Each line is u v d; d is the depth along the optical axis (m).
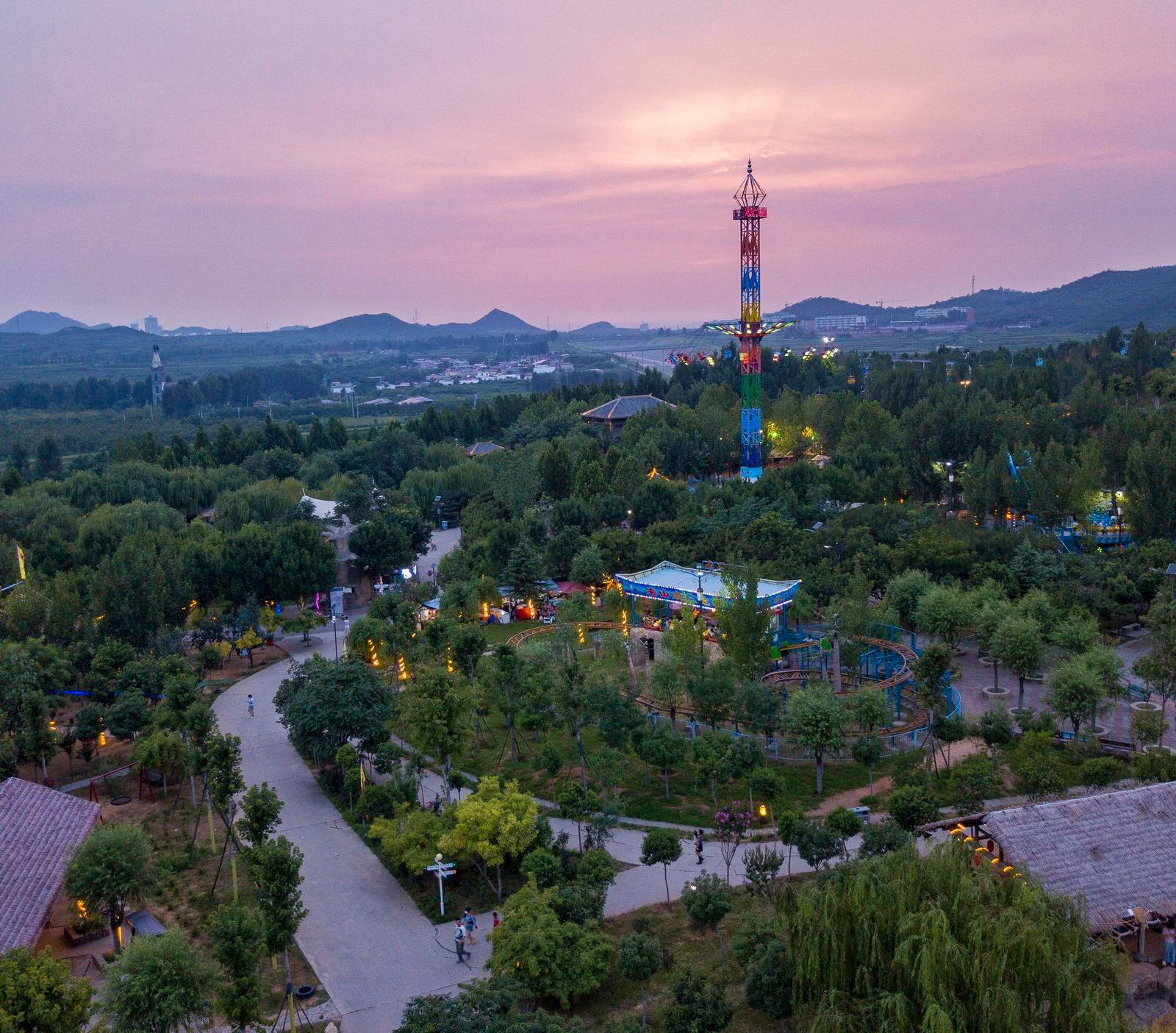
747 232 176.75
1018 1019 35.88
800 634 101.81
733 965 49.47
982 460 145.25
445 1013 39.31
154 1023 41.06
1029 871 46.34
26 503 141.75
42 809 56.66
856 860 49.16
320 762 75.19
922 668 71.31
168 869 59.91
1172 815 49.88
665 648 91.00
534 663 83.31
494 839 56.50
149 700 84.50
